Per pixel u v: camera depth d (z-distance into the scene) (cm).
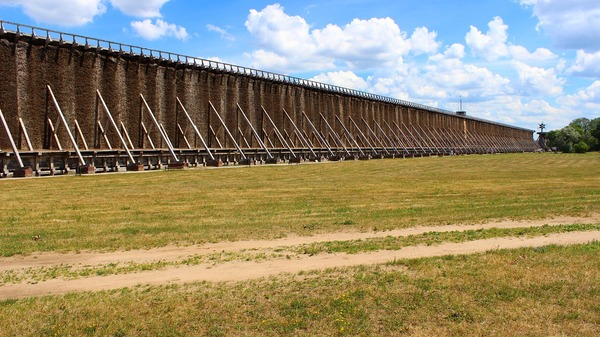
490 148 18562
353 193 3138
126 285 1152
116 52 5538
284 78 8869
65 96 4988
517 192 3184
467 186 3662
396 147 12325
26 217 2080
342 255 1397
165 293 1084
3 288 1149
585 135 19500
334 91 10481
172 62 6369
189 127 6650
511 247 1452
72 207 2381
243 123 7788
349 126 11212
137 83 5862
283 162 7488
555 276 1141
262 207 2445
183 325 920
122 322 928
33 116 4672
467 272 1181
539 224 1906
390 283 1120
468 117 18712
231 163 6625
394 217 2103
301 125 9356
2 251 1477
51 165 4303
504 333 860
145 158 5506
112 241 1614
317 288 1100
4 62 4428
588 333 853
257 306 1001
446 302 998
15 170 3950
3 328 899
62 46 4972
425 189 3419
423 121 15375
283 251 1463
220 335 877
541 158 10056
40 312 974
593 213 2159
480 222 1959
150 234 1731
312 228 1842
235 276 1209
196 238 1664
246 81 7900
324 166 6419
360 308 977
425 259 1307
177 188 3331
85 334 884
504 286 1080
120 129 5578
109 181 3678
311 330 892
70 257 1421
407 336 859
